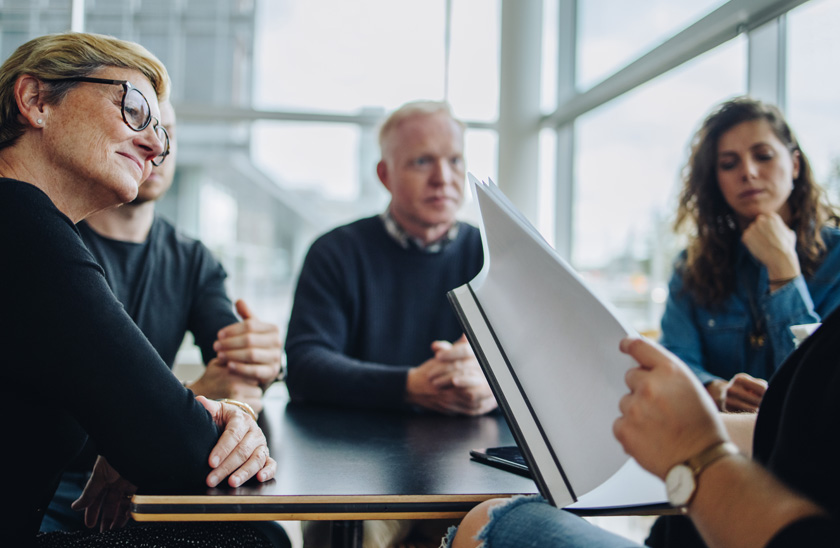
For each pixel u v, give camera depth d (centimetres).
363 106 386
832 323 61
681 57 269
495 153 390
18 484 79
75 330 76
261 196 390
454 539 77
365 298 187
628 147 315
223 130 383
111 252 153
